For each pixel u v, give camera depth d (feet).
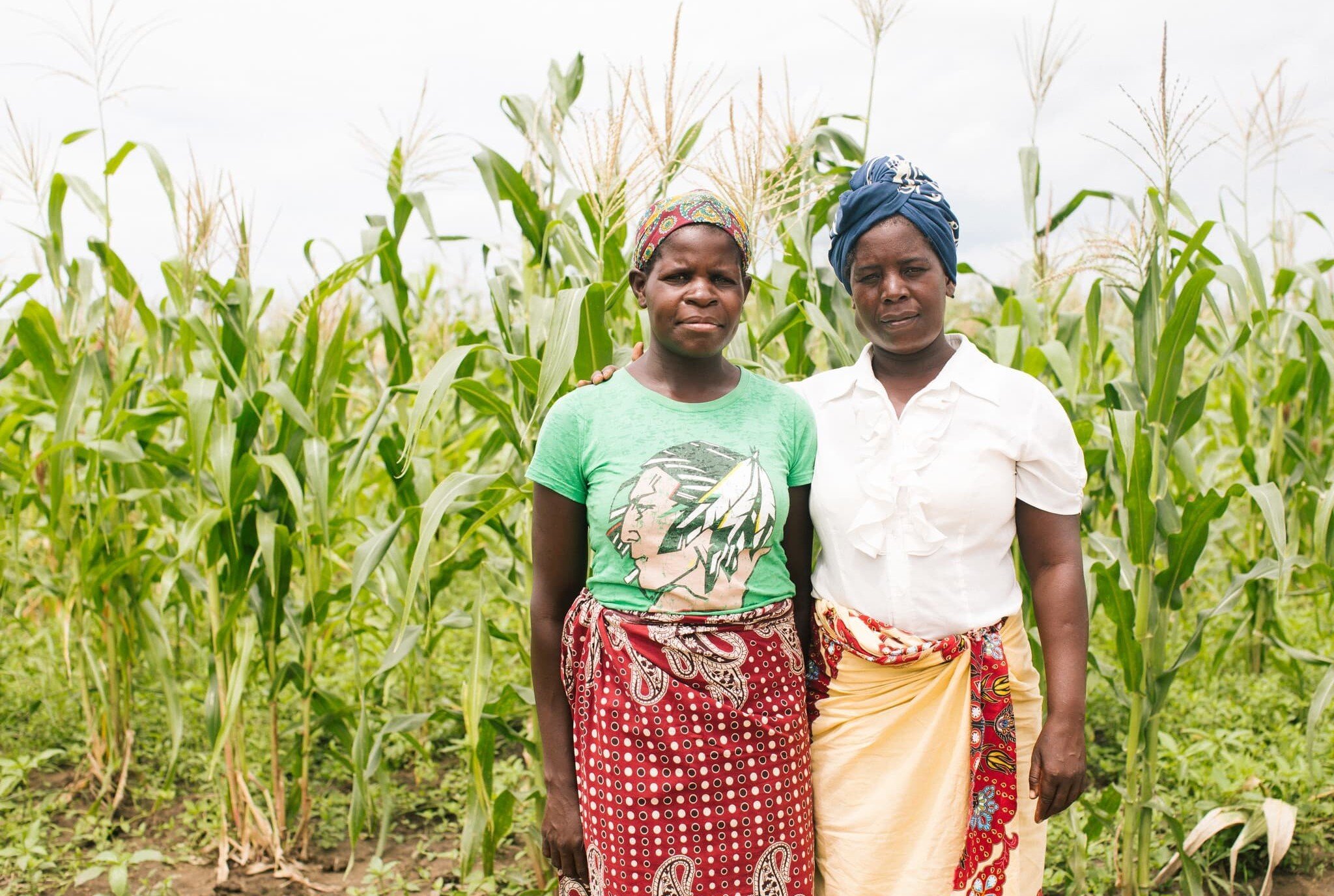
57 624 14.40
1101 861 9.75
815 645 6.50
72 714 13.58
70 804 11.76
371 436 8.72
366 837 11.36
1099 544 9.25
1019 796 6.14
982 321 12.30
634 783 5.73
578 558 6.28
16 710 13.65
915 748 6.03
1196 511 8.28
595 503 5.85
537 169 9.91
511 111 10.43
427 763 12.10
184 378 11.69
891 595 6.02
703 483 5.65
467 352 7.43
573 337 6.97
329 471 10.83
